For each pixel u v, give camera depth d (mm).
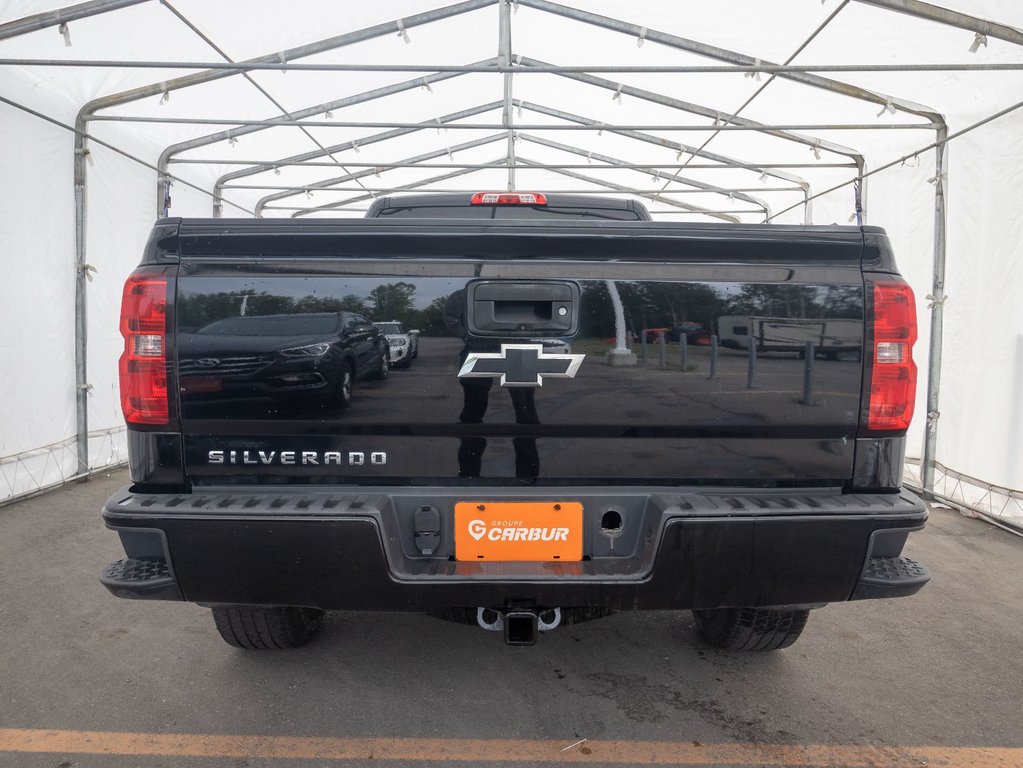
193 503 1985
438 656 3049
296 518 1926
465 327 2033
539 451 2084
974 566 4457
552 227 2035
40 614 3494
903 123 6508
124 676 2867
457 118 9008
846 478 2104
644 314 2041
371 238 2027
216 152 8758
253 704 2650
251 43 5941
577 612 2293
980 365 5594
